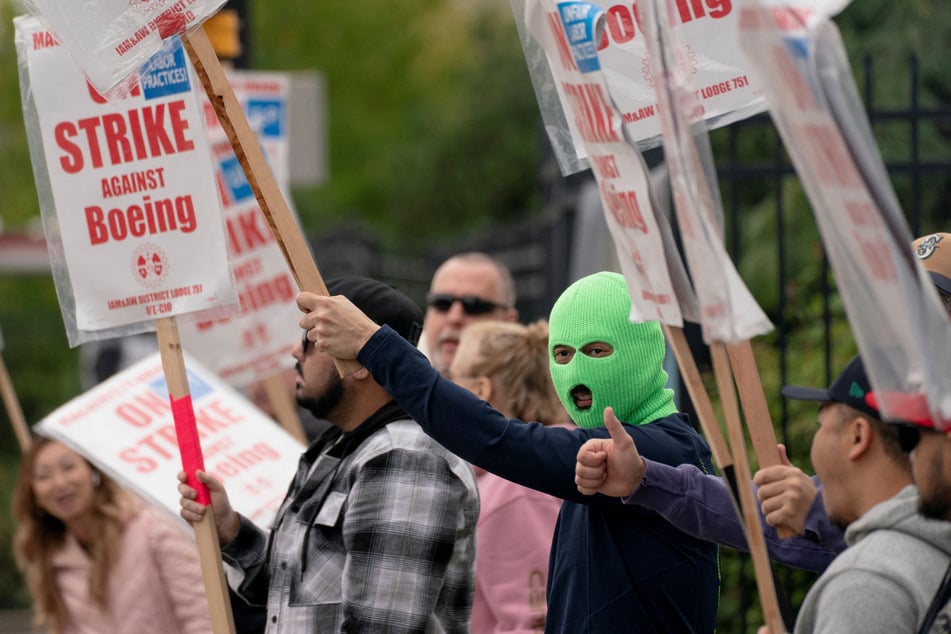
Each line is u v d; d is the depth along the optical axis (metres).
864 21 26.94
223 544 13.52
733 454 9.36
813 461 9.25
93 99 13.33
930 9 26.70
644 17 9.16
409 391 11.30
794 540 11.02
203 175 13.23
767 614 9.28
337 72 97.12
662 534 11.54
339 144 95.00
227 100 11.73
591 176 27.39
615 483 10.81
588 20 9.91
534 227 36.44
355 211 92.62
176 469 15.51
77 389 55.62
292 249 11.69
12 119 79.12
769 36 8.29
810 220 27.09
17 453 54.12
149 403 16.06
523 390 15.55
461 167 85.62
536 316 35.75
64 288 13.46
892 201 8.34
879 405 8.44
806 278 24.08
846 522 9.09
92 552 17.30
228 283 13.15
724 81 12.05
